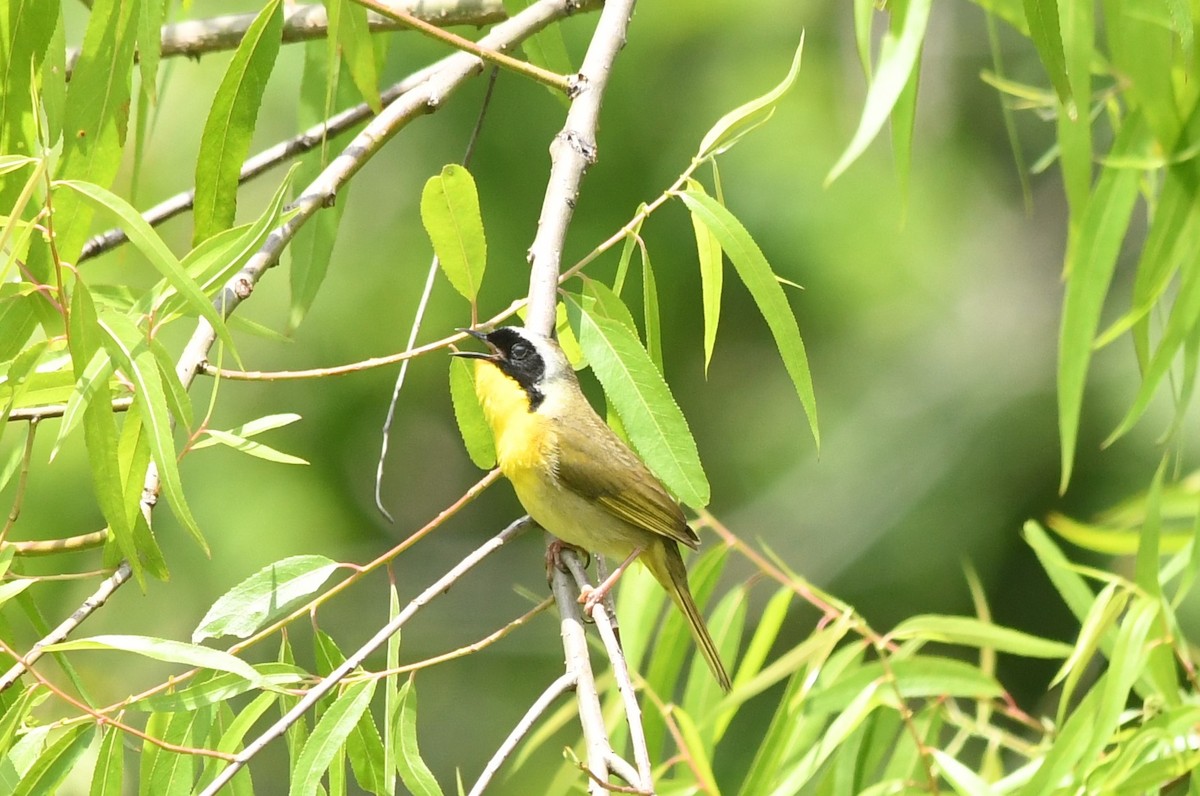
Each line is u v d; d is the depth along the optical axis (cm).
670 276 1686
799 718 909
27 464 668
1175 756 825
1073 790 822
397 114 823
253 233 666
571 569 896
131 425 659
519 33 888
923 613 1748
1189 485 1005
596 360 725
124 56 758
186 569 1536
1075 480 1742
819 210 1736
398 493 1903
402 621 626
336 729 630
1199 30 873
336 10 784
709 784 848
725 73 1733
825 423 1850
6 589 646
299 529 1573
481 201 1628
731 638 955
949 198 1894
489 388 898
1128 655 827
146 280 1556
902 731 970
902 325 1850
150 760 688
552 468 877
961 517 1777
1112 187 893
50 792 638
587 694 639
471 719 1805
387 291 1634
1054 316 1891
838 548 1795
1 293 629
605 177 1669
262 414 1591
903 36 842
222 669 597
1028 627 1741
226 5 1584
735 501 1842
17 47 753
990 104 1962
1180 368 1492
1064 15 838
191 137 1609
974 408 1836
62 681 1345
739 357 1845
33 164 723
